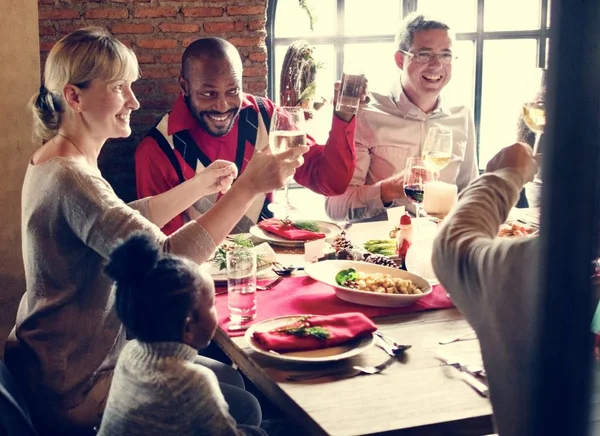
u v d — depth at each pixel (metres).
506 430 1.24
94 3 3.83
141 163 3.31
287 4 4.73
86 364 2.00
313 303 2.08
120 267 1.47
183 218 3.21
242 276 1.93
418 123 3.36
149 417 1.46
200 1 3.97
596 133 0.76
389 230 2.75
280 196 5.18
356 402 1.50
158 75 3.97
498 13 5.16
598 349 1.15
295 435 2.24
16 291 3.31
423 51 3.24
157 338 1.48
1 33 3.13
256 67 4.12
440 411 1.46
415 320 1.97
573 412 0.83
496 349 1.23
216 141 3.36
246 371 1.75
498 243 1.22
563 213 0.79
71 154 2.05
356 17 4.94
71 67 2.00
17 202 3.27
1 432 1.65
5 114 3.19
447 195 2.35
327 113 4.15
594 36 0.73
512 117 5.29
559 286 0.81
